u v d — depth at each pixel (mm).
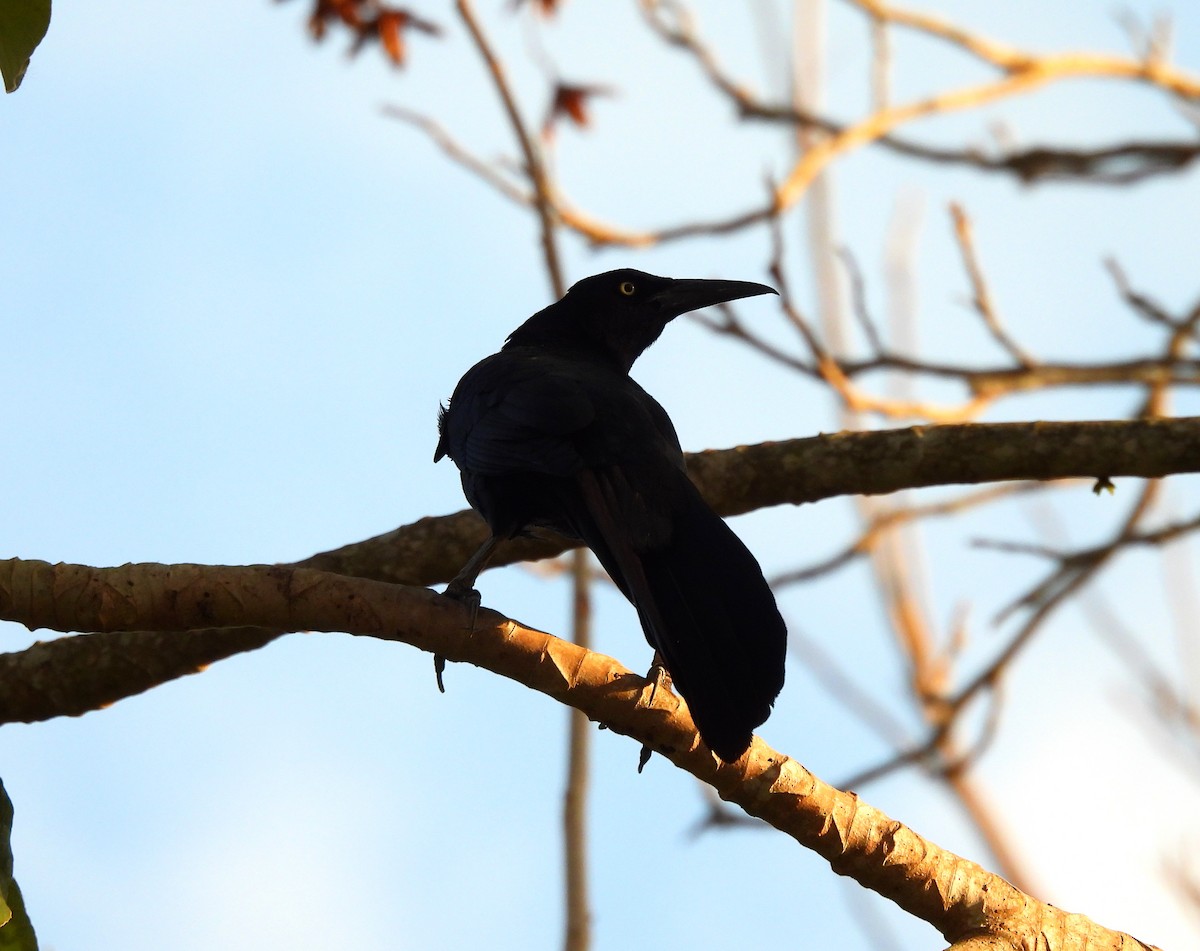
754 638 8406
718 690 8086
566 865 10562
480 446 9969
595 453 9484
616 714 8266
